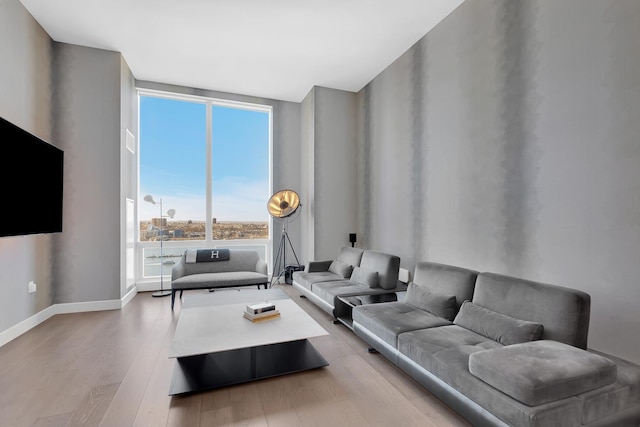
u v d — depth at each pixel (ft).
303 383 6.97
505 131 8.74
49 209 10.27
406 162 12.98
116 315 11.66
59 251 11.85
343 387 6.82
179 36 11.85
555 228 7.51
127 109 13.83
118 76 12.76
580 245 7.02
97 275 12.31
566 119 7.25
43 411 5.90
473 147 9.79
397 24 11.25
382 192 14.66
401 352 7.00
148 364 7.79
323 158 16.38
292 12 10.52
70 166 11.99
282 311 8.63
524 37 8.18
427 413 5.91
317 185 16.24
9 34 9.27
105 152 12.47
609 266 6.52
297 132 18.39
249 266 15.11
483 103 9.43
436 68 11.29
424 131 11.94
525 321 6.23
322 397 6.43
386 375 7.35
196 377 6.97
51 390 6.61
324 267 14.85
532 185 8.03
